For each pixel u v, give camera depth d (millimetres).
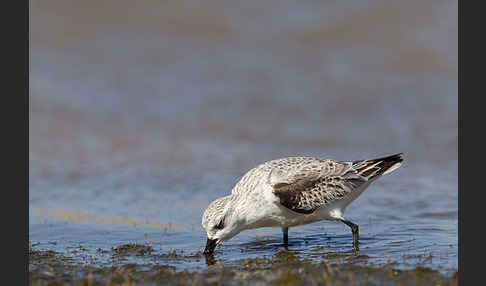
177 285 10148
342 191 13031
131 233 14070
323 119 23969
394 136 22688
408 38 27766
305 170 13055
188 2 28797
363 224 14414
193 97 24953
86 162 20328
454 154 20844
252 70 26266
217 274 10711
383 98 25047
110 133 22688
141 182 18500
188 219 15250
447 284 9828
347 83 25750
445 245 12336
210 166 20141
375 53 27219
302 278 10242
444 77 26219
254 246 13094
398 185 17812
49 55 25906
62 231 14156
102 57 26359
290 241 13414
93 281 10344
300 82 25734
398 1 28781
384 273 10383
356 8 28875
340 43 27750
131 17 28141
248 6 28859
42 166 19875
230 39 27797
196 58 26766
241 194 13000
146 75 25828
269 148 21906
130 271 11000
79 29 27281
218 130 23281
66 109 23625
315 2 28906
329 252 12250
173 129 23188
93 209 16047
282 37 27938
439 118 23781
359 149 21609
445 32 27781
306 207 12758
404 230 13688
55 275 10727
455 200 16188
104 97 24531
